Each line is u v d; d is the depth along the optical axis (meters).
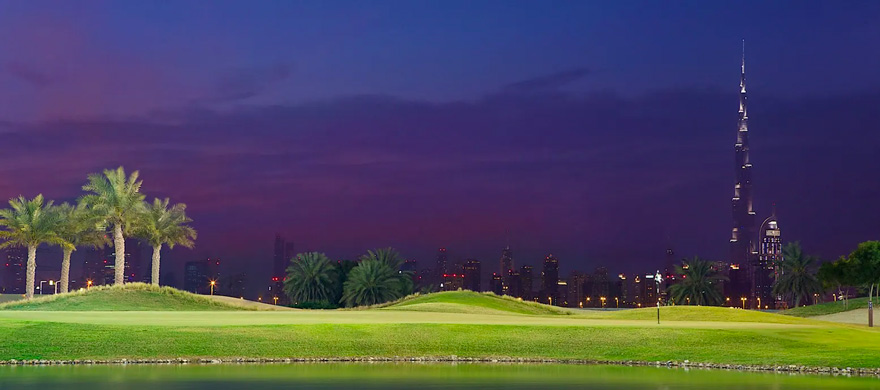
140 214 121.56
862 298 168.00
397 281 178.75
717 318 111.19
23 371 54.12
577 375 53.66
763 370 57.88
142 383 47.81
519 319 86.44
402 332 68.31
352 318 81.69
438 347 65.38
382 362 61.47
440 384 48.31
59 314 83.38
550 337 68.12
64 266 122.81
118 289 114.50
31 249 117.56
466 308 117.75
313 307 178.00
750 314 115.38
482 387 47.06
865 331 75.50
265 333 66.44
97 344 62.25
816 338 68.00
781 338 67.38
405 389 46.06
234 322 73.19
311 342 65.12
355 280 177.00
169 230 130.00
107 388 45.44
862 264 124.44
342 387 46.66
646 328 72.00
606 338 67.81
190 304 115.56
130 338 63.59
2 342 61.56
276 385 47.34
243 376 51.75
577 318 102.12
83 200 119.25
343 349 64.25
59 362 59.06
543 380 50.62
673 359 62.12
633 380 50.84
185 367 57.19
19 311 92.62
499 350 65.12
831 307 164.88
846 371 56.75
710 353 63.41
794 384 49.19
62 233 120.06
